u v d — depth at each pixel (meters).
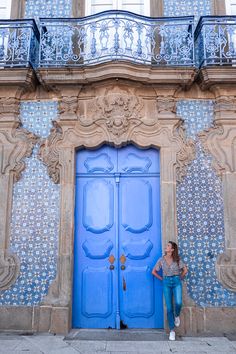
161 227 5.18
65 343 4.35
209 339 4.54
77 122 5.39
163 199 5.17
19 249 5.12
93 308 5.09
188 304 4.89
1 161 5.32
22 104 5.56
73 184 5.29
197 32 5.61
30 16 5.94
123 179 5.45
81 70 5.20
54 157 5.35
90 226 5.31
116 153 5.52
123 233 5.29
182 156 5.30
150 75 5.22
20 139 5.40
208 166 5.31
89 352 4.04
